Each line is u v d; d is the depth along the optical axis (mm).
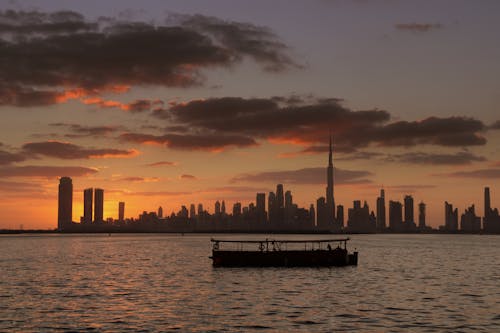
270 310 69062
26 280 106750
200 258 182375
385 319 62688
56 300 78125
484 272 128250
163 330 56406
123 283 101062
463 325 59250
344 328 57406
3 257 189000
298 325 58906
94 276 115625
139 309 69812
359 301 77188
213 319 62500
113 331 55938
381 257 193125
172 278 109875
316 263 128250
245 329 56812
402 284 99688
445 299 79625
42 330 56562
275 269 124500
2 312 67438
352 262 137750
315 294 84438
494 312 67875
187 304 74125
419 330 56594
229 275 113312
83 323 60156
